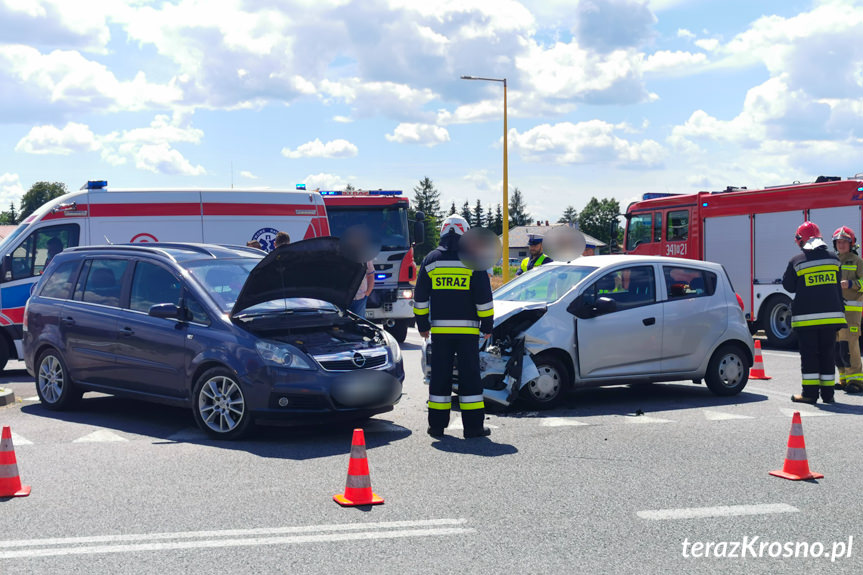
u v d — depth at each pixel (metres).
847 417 9.01
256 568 4.48
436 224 92.25
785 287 10.20
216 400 7.89
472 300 7.91
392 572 4.43
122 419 8.93
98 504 5.68
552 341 9.30
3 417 9.05
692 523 5.30
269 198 15.17
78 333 9.09
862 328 14.45
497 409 9.42
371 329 8.59
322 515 5.43
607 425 8.52
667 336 9.98
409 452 7.30
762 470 6.66
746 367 10.58
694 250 19.17
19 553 4.72
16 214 124.31
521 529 5.16
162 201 14.41
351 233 8.02
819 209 16.41
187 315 8.23
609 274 9.85
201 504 5.68
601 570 4.48
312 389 7.54
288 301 8.70
